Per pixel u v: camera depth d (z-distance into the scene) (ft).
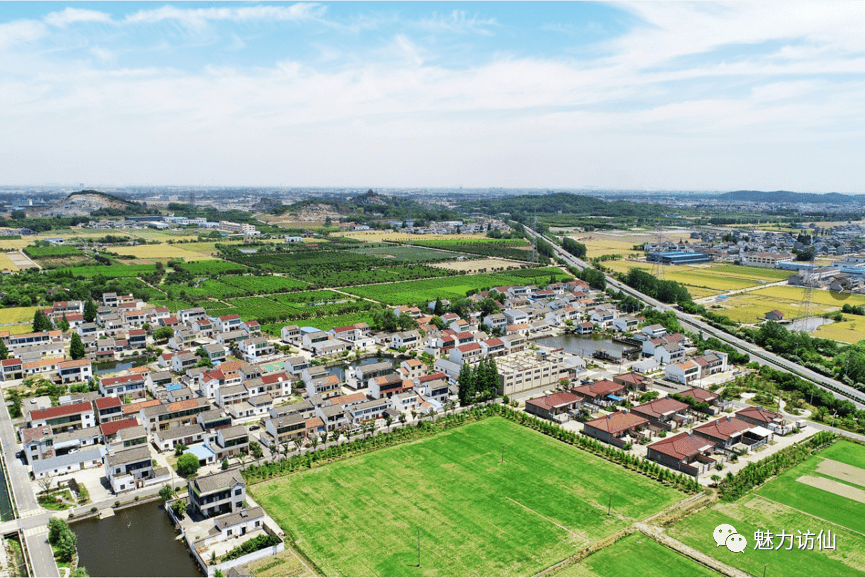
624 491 398.01
